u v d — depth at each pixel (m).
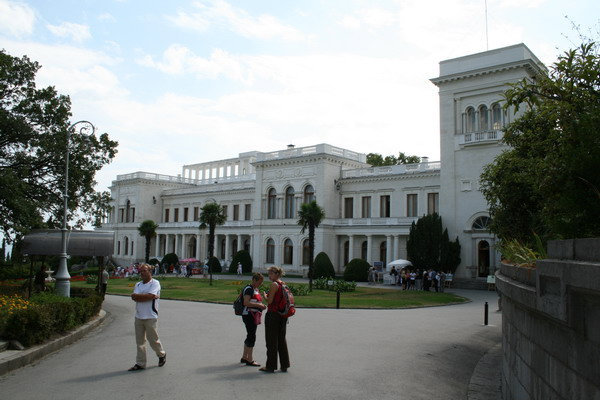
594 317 4.86
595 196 6.62
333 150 65.06
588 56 8.38
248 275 65.75
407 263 49.94
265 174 69.69
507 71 47.59
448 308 28.36
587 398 5.04
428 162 58.59
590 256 5.05
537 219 18.05
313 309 25.41
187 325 18.70
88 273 64.06
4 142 27.23
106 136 31.25
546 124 17.70
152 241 88.50
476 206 48.84
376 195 62.19
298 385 10.06
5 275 39.31
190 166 99.56
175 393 9.25
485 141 47.97
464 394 10.45
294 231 65.00
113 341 15.23
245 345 11.79
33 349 12.46
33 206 25.73
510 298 8.73
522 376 8.03
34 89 28.72
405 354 13.99
